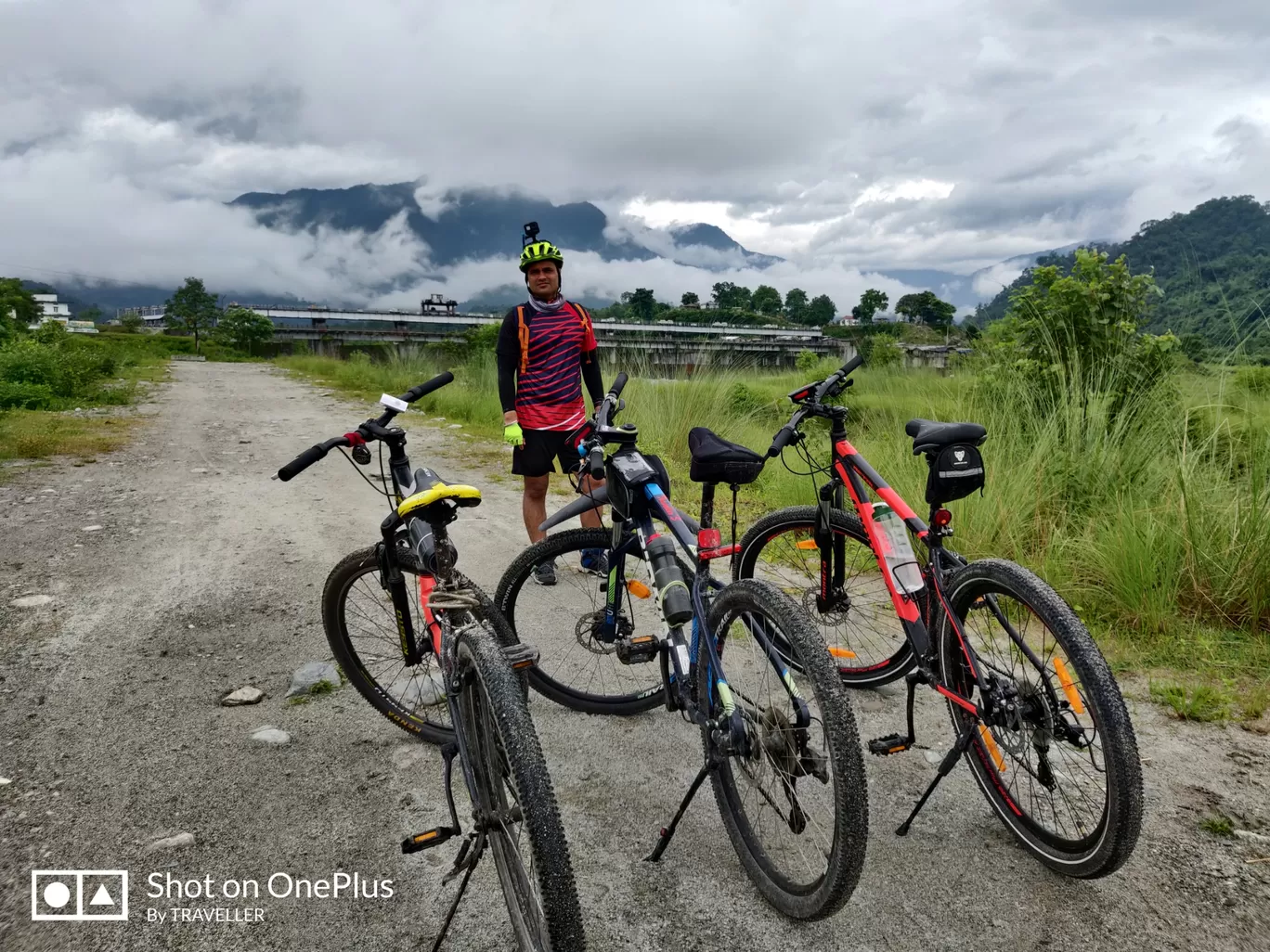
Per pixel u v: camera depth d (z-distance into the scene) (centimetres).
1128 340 618
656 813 272
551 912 165
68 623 426
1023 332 663
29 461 881
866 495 304
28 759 297
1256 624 393
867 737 318
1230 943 209
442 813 269
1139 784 202
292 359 3938
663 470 273
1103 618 410
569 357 478
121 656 387
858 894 230
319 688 355
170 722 326
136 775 288
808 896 209
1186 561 412
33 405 1418
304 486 784
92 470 840
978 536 495
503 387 472
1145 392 587
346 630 320
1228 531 416
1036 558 475
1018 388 629
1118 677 357
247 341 9881
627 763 302
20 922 218
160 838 254
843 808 191
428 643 280
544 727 328
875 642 386
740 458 245
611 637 309
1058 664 226
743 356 1216
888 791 282
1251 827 255
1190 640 384
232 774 290
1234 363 532
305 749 308
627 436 269
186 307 12406
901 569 273
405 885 235
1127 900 226
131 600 461
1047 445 543
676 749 312
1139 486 508
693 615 242
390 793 280
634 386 1041
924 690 360
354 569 305
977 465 255
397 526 282
